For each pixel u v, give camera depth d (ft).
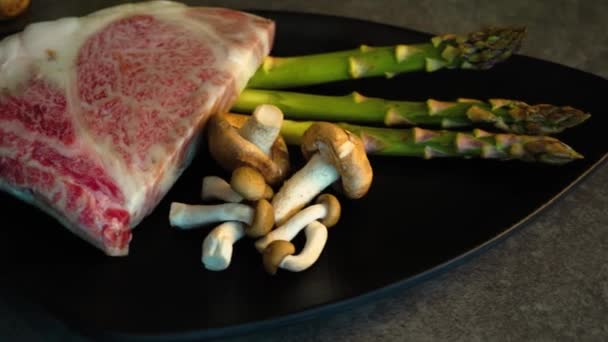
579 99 1.57
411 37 1.64
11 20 1.74
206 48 1.44
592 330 1.35
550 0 1.87
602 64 1.73
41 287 1.29
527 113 1.42
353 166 1.34
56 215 1.33
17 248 1.32
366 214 1.40
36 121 1.36
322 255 1.35
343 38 1.64
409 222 1.40
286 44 1.63
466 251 1.36
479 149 1.42
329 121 1.51
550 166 1.46
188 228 1.37
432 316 1.35
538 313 1.36
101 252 1.33
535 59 1.61
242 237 1.36
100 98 1.37
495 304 1.37
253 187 1.32
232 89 1.43
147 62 1.41
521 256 1.42
